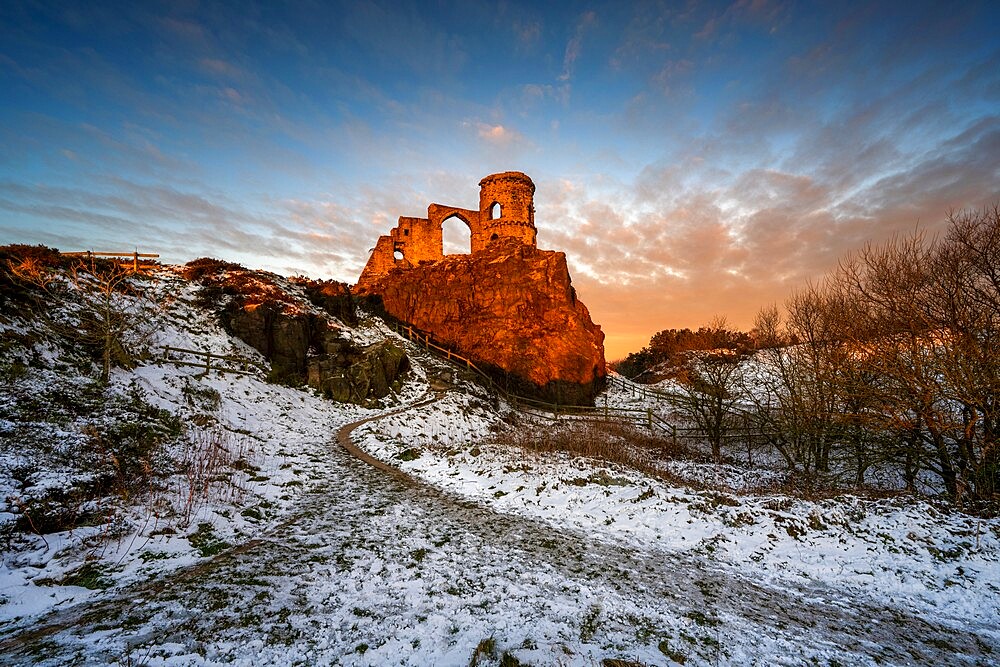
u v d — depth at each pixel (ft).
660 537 27.22
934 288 37.17
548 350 121.90
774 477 54.44
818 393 51.60
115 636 14.01
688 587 20.74
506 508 32.12
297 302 93.76
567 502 32.60
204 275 91.91
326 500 31.94
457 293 134.51
